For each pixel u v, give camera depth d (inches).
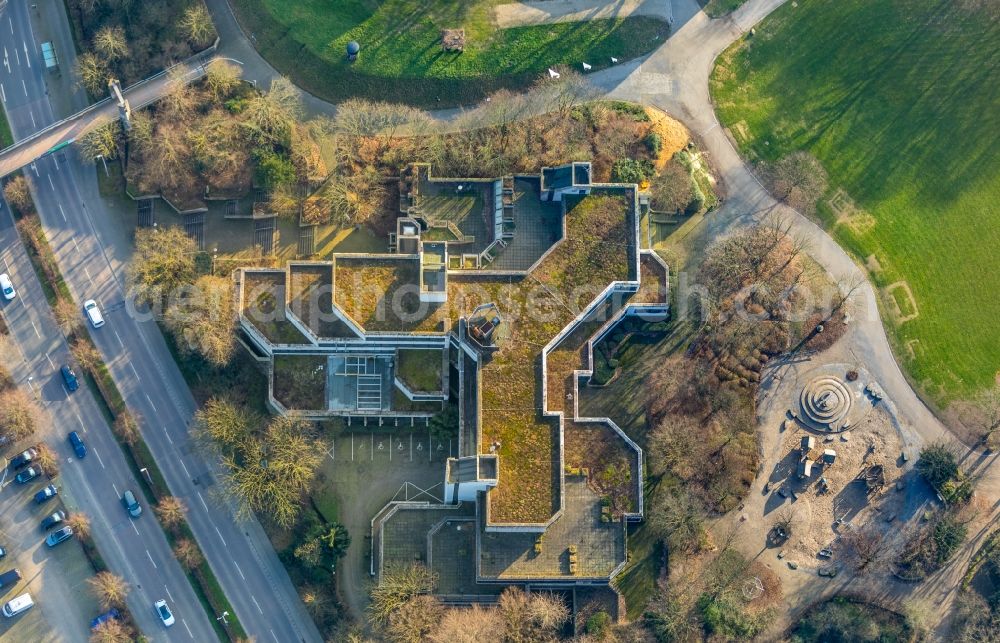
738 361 6663.4
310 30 6953.7
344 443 6466.5
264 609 6314.0
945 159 7101.4
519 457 6008.9
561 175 6422.2
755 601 6348.4
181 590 6333.7
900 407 6688.0
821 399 6628.9
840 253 6914.4
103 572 6240.2
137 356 6599.4
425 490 6427.2
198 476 6466.5
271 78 6953.7
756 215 6919.3
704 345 6658.5
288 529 6353.3
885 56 7209.6
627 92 7012.8
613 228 6382.9
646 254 6461.6
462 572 6195.9
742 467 6520.7
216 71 6668.3
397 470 6446.9
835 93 7165.4
